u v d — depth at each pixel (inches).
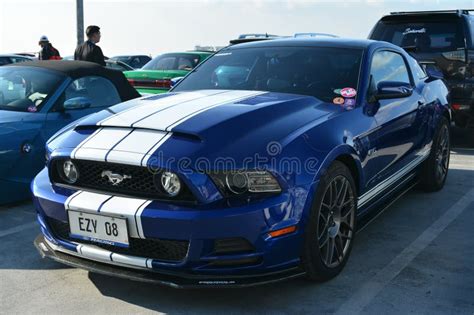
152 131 109.0
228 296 113.4
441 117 192.5
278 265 104.0
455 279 122.1
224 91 140.4
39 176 121.7
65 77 194.1
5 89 192.1
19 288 117.8
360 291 115.6
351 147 121.8
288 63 150.3
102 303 110.7
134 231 101.1
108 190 106.7
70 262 110.1
